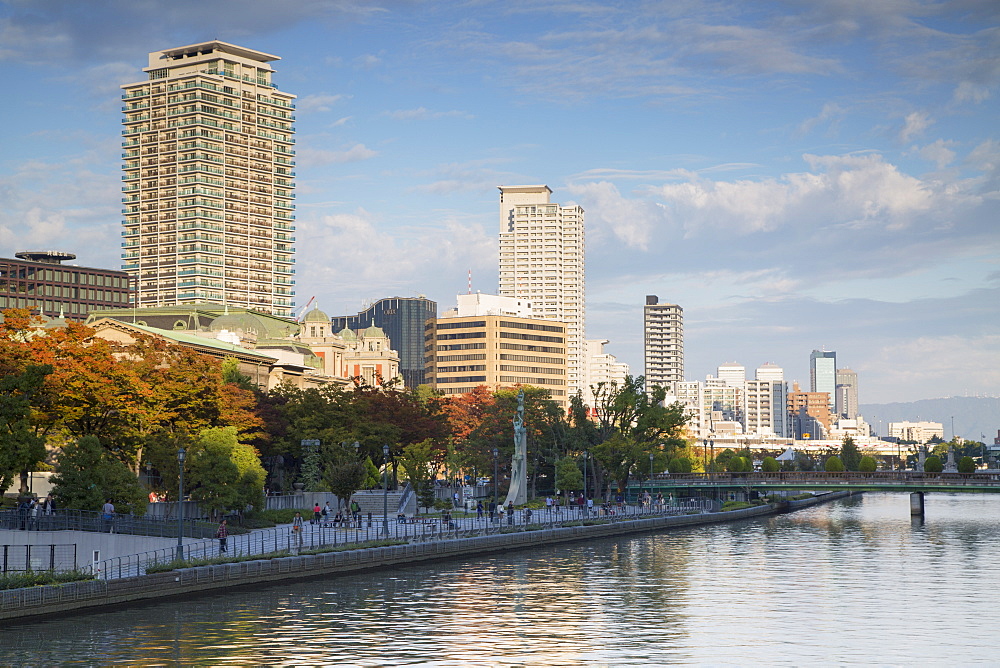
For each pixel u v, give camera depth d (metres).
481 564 117.94
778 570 114.81
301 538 105.75
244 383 165.62
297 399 165.62
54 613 77.44
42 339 116.50
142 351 133.38
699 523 189.00
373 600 89.56
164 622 77.69
